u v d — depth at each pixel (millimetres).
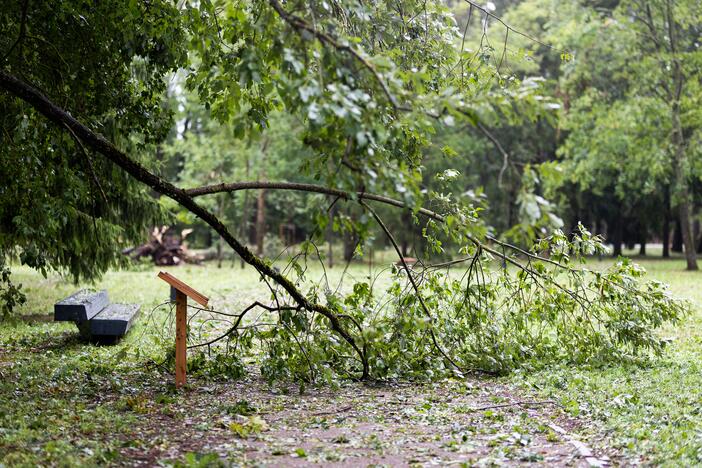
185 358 8461
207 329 13578
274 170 34938
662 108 31234
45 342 11648
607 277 9844
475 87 8875
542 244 9977
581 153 34031
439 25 9227
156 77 9109
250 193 35562
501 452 5789
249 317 15383
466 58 9148
